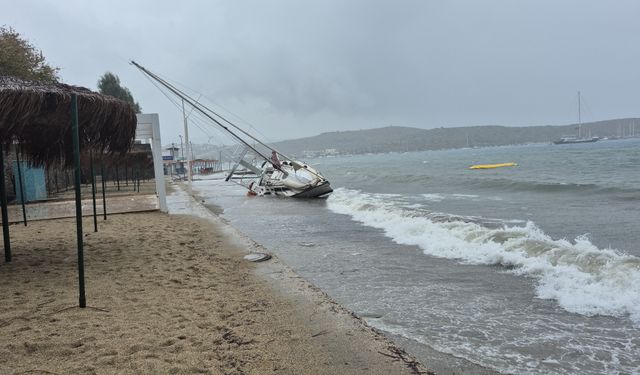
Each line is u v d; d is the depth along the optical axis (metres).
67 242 10.15
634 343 4.83
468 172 40.53
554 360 4.53
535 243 8.98
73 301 5.73
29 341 4.37
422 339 5.14
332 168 76.12
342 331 4.93
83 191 28.05
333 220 15.54
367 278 7.89
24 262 8.00
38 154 7.99
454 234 10.92
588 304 6.02
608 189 20.45
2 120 5.88
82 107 6.30
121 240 10.57
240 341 4.62
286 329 4.99
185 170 73.50
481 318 5.75
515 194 21.56
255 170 34.34
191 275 7.39
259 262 8.50
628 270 6.81
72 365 3.89
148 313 5.36
